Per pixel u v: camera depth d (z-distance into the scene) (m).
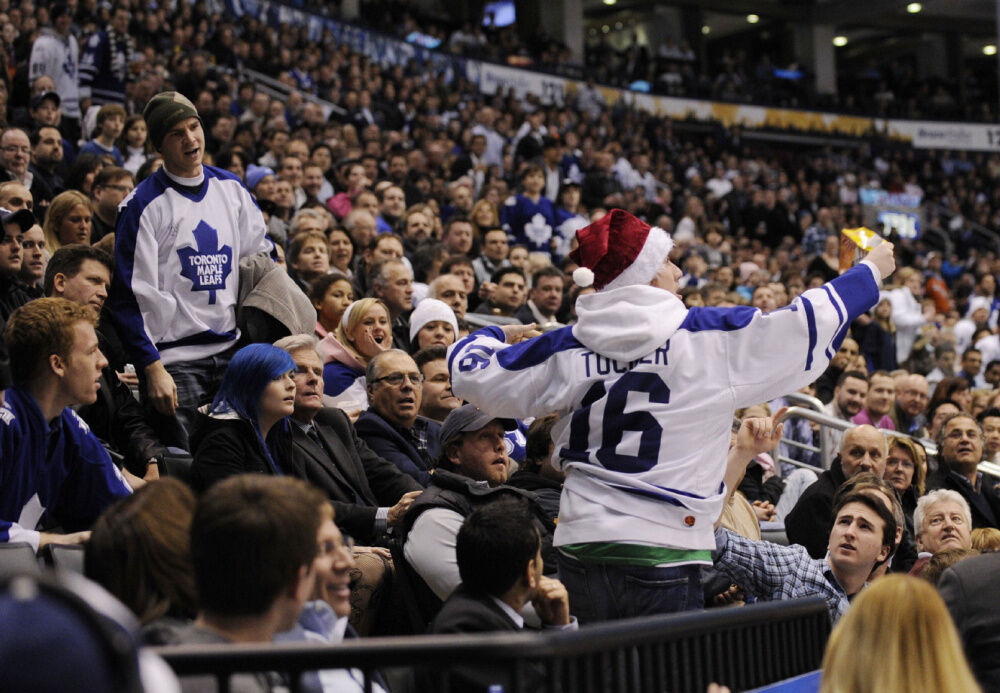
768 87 27.56
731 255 14.05
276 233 7.53
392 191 10.03
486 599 2.94
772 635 2.63
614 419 2.79
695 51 30.17
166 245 4.50
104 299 4.64
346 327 5.42
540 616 3.00
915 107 27.75
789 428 8.00
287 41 17.34
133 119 8.74
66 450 3.56
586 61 27.95
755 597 3.94
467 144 15.88
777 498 6.54
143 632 2.04
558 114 20.08
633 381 2.78
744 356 2.79
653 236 2.89
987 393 8.59
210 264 4.58
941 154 27.64
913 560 5.23
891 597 2.23
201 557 2.01
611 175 14.48
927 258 19.03
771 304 10.03
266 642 2.02
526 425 5.48
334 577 2.63
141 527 2.38
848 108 27.17
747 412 6.94
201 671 1.69
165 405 4.21
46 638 0.90
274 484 2.07
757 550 3.93
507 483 4.22
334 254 7.34
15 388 3.43
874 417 7.74
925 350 11.47
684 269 12.05
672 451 2.78
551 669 1.85
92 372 3.48
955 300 16.23
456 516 3.53
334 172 11.10
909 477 5.98
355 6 21.81
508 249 10.20
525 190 10.95
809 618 2.81
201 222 4.58
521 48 23.81
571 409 2.87
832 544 3.93
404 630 3.68
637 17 30.61
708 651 2.36
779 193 20.88
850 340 9.25
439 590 3.44
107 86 11.67
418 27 22.59
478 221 9.49
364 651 1.69
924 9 31.02
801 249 16.70
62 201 5.82
